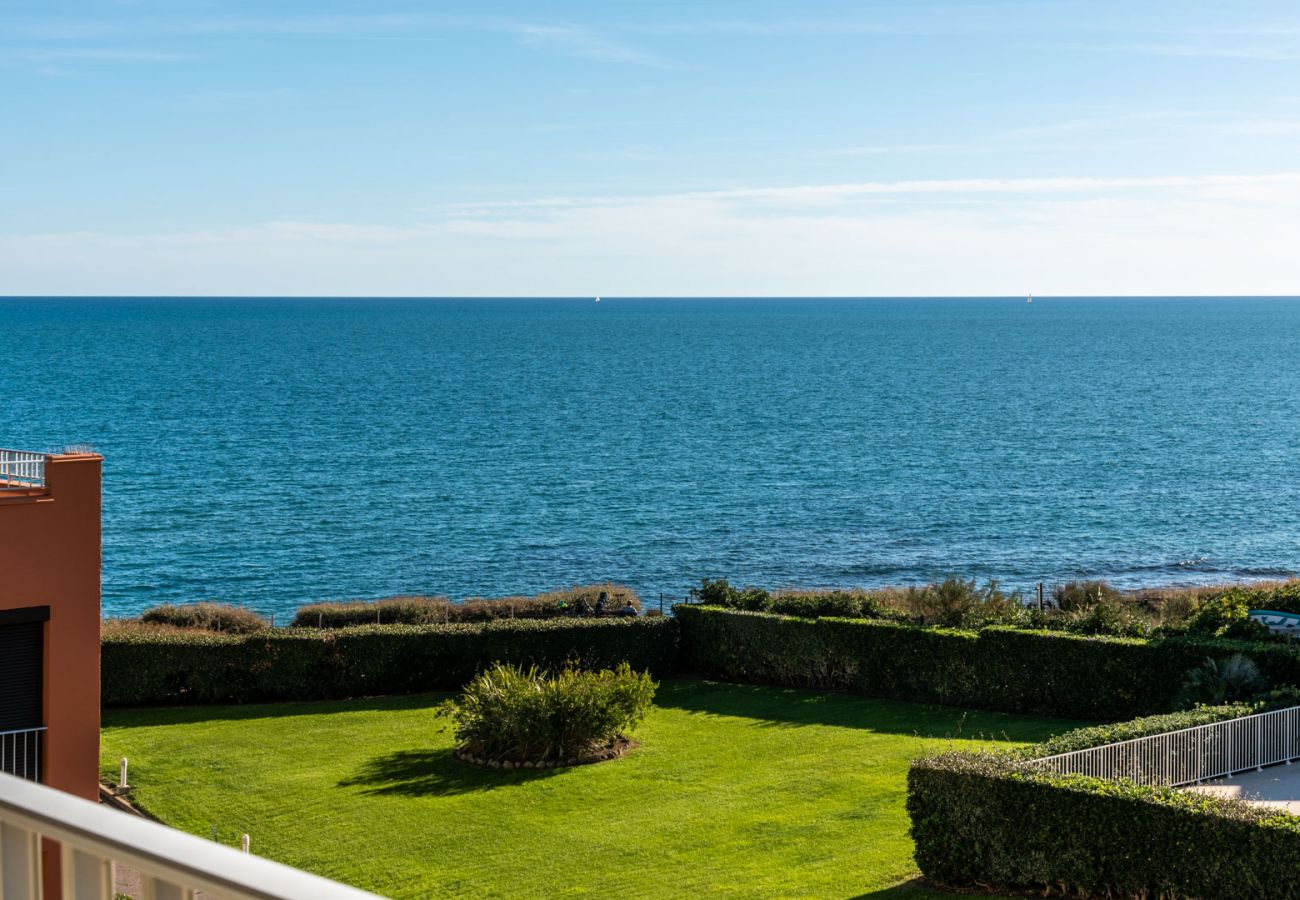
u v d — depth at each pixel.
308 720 29.61
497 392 147.00
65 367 171.12
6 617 18.02
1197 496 80.38
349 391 145.50
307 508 74.25
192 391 141.38
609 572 59.53
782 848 20.27
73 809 2.73
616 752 26.17
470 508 75.12
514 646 32.81
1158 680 26.94
